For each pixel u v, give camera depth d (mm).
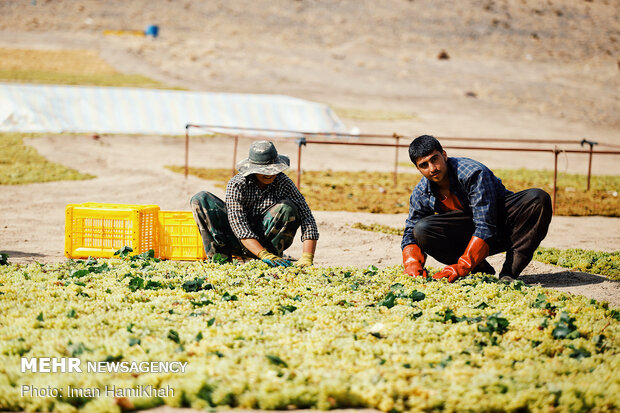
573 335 4742
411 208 6754
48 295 5406
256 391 3713
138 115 26250
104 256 7297
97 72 39750
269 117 27734
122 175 16156
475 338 4645
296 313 5109
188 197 12656
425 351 4355
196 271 6484
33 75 36000
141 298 5461
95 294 5523
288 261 6766
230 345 4379
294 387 3742
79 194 13055
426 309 5309
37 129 24312
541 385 3871
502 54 56656
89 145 22484
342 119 31750
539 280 6980
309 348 4320
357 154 24391
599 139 30906
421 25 64562
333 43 57594
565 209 12977
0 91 25359
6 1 62906
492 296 5758
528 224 6434
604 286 6688
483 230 6242
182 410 3654
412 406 3645
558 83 47250
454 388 3740
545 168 21844
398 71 48094
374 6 70375
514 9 70875
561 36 63562
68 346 4234
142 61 44812
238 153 23312
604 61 56281
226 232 7109
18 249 8125
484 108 38469
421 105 38312
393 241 9203
